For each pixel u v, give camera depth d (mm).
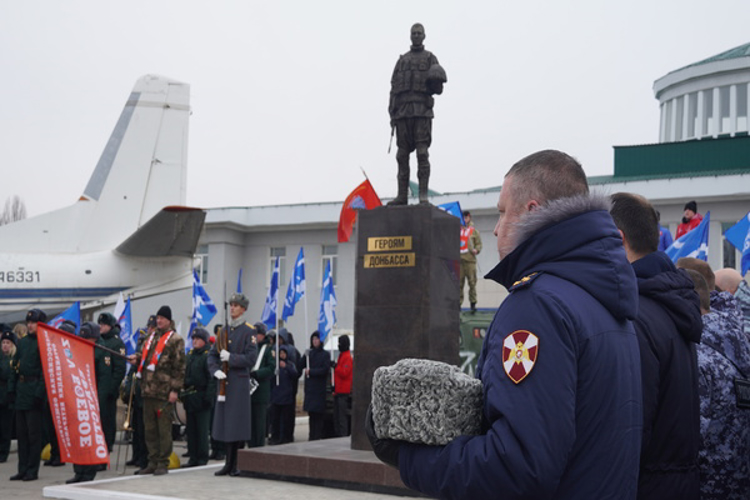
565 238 2162
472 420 2049
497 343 2029
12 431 12734
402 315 9703
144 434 10297
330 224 37062
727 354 3088
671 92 43281
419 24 10773
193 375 10883
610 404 2006
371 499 7906
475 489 1913
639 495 2607
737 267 29594
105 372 10805
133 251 18938
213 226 37719
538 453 1853
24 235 18688
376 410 2121
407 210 9859
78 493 8281
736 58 40469
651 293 2742
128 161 19734
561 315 1988
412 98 10484
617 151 35250
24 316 18172
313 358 13570
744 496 3016
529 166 2314
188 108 20312
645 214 2934
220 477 9328
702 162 33781
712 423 2984
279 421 13797
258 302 38031
